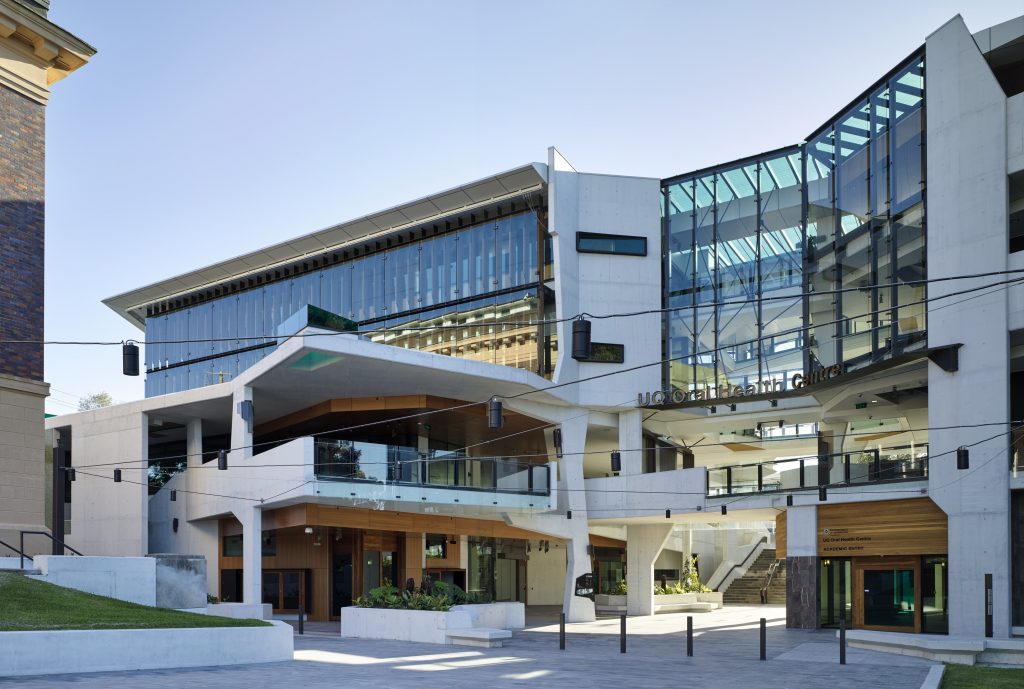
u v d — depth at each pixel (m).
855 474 30.67
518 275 38.75
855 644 24.81
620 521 39.25
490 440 41.53
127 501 37.22
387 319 42.06
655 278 40.34
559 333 37.28
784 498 32.38
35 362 26.64
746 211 39.53
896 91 32.06
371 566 34.75
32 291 26.75
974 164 27.80
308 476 28.95
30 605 17.31
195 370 50.22
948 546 27.27
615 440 45.38
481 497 33.44
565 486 37.59
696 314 39.91
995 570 25.97
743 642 25.95
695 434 44.91
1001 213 26.91
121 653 16.44
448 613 24.66
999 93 27.27
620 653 22.34
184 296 51.28
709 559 57.91
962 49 28.48
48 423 41.00
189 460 38.28
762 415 39.91
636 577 41.56
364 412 35.88
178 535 37.78
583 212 39.81
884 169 32.66
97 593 20.12
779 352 37.72
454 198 39.62
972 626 26.23
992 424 26.45
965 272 27.73
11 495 25.44
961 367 27.47
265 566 35.94
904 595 29.31
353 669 17.81
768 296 38.41
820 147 37.25
